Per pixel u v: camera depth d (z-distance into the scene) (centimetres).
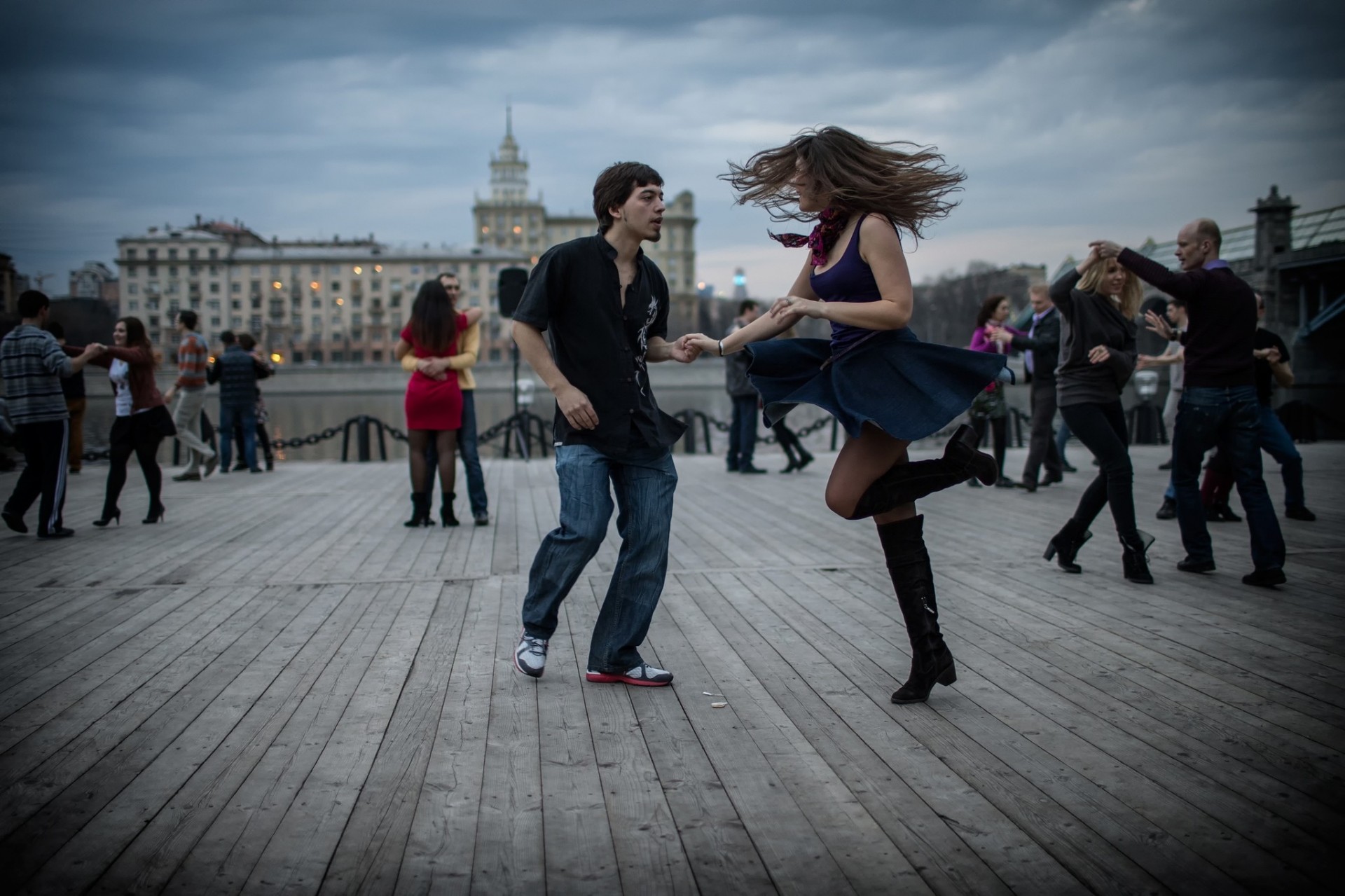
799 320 312
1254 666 345
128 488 1000
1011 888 193
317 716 304
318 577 531
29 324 669
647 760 265
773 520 739
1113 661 354
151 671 354
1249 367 475
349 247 12394
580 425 321
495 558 587
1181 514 511
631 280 327
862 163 288
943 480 300
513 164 15650
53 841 217
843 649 378
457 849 213
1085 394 493
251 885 197
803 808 233
